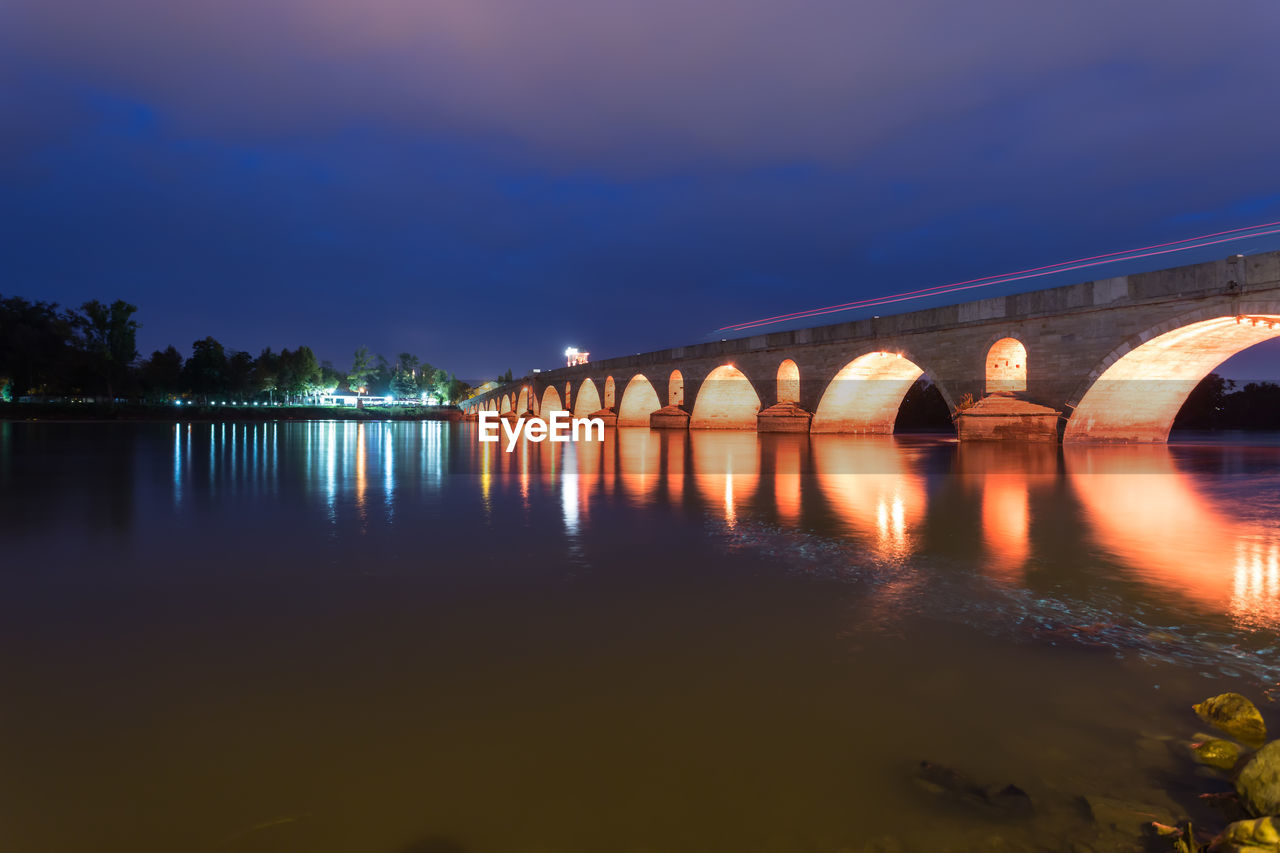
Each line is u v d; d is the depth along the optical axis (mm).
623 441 36344
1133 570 7312
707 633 5305
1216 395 53375
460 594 6352
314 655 4832
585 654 4871
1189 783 3320
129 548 8359
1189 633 5336
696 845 2838
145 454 25469
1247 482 15727
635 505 12188
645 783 3275
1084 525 10094
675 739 3684
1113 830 2967
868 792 3227
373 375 148000
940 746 3629
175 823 2961
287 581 6809
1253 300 20250
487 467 20297
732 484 15617
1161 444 29125
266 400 116375
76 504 12188
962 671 4586
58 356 75688
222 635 5230
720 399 52219
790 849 2811
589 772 3365
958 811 3092
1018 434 27938
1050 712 4016
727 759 3492
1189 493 13773
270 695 4180
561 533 9422
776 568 7391
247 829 2926
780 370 44125
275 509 11648
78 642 5074
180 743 3617
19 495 13438
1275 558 7941
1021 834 2939
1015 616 5734
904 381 40281
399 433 49750
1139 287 23672
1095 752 3590
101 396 86375
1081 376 25922
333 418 98000
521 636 5227
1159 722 3902
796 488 14836
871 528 9844
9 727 3775
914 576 7059
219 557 7863
